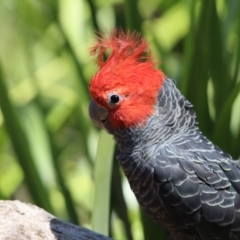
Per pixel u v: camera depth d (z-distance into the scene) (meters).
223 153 3.97
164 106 3.96
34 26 4.30
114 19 4.17
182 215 3.95
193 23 4.06
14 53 4.36
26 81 4.29
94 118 3.98
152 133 3.96
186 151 3.95
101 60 3.98
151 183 3.95
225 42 4.09
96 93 3.96
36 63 4.31
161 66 4.16
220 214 3.94
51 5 4.20
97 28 4.12
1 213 3.96
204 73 4.05
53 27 4.29
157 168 3.95
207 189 3.95
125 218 4.10
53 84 4.30
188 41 4.06
